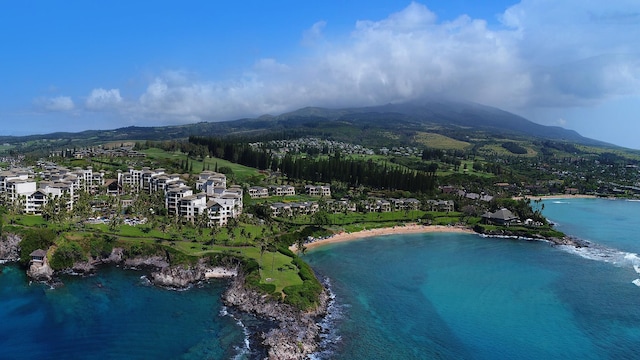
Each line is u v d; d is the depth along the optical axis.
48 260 158.50
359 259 193.50
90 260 166.12
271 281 144.38
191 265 158.25
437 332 121.25
